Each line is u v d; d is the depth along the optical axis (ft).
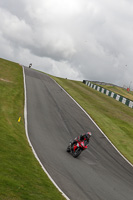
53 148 44.04
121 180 38.99
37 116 62.44
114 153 53.62
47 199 23.91
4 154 32.09
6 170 26.89
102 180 36.01
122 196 32.55
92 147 52.70
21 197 22.02
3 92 73.56
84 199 27.81
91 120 74.28
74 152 42.60
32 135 48.01
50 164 35.81
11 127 47.93
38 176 29.40
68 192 28.32
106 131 68.44
